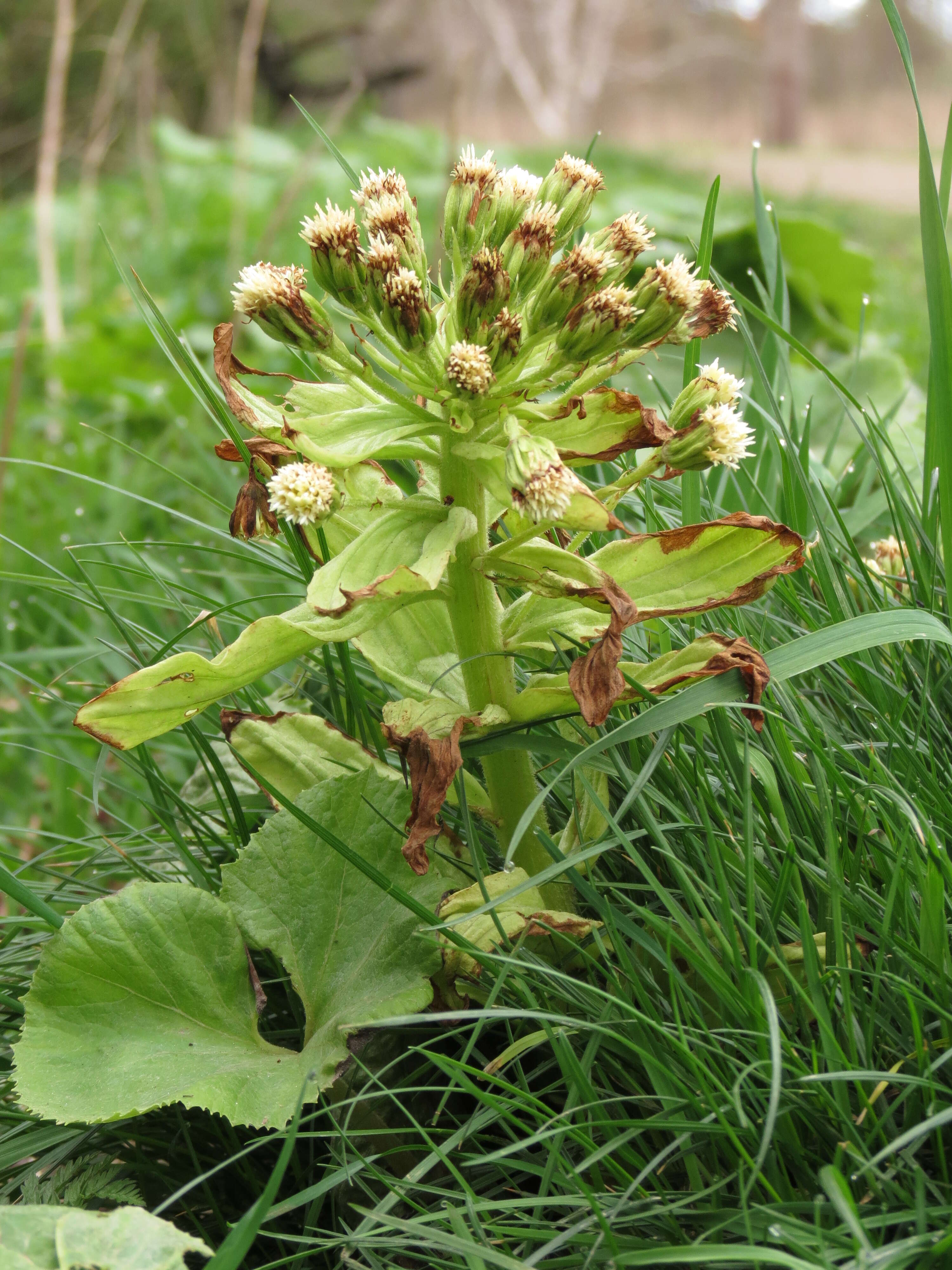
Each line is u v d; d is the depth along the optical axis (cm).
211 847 34
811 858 28
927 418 34
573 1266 24
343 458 27
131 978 28
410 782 31
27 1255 22
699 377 28
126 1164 28
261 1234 24
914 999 25
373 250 27
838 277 79
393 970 28
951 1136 25
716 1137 24
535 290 29
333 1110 27
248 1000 28
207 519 57
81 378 82
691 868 28
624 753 29
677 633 33
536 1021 27
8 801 43
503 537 34
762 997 24
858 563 33
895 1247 21
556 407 27
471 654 29
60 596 49
